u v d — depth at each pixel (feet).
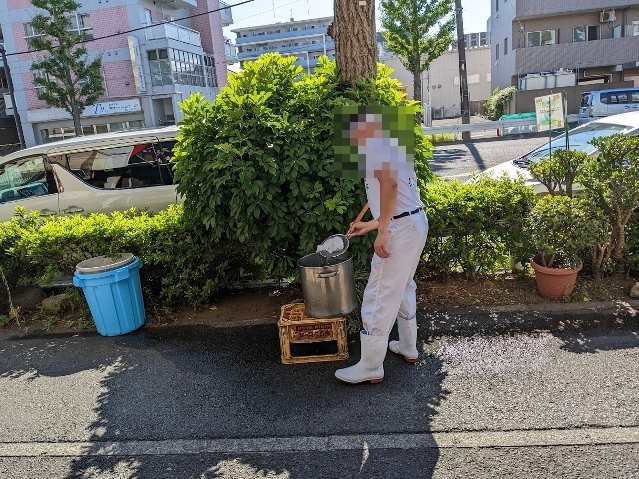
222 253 15.28
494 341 12.32
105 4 85.61
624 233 14.83
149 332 14.33
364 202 12.57
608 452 8.36
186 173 13.32
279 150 12.48
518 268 16.01
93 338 14.26
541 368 11.01
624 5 86.07
